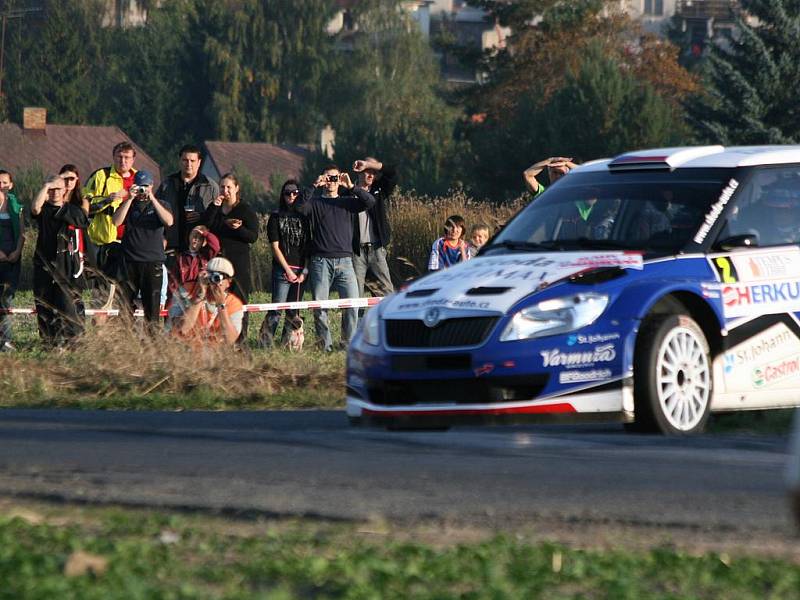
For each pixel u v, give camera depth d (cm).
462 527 1920
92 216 5681
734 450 2662
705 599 1526
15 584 1502
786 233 3400
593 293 3034
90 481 2269
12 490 2188
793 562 1722
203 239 5131
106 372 4372
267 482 2250
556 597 1492
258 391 4216
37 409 3841
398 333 3112
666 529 1917
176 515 2009
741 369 3212
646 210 3347
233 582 1552
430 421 3048
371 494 2142
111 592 1462
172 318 5003
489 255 3400
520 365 2970
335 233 5978
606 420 2995
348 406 3212
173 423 3322
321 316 5881
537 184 4725
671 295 3150
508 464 2444
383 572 1573
